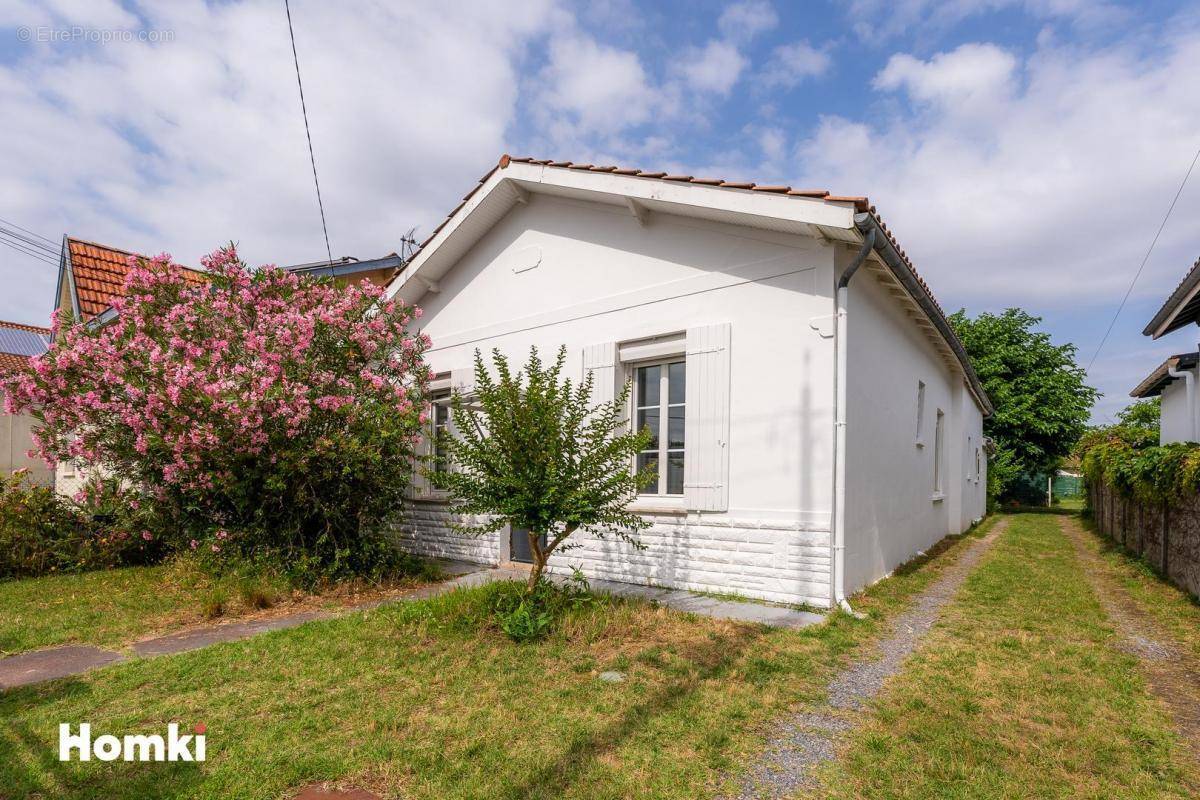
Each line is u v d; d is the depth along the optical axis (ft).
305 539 24.25
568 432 18.06
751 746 10.48
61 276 51.88
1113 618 19.24
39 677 13.93
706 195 21.01
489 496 18.06
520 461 17.54
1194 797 9.08
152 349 23.86
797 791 9.19
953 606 20.54
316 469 23.62
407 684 13.16
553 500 17.20
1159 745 10.64
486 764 9.78
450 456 24.79
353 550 24.00
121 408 23.44
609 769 9.66
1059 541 41.24
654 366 25.03
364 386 25.46
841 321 19.81
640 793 9.03
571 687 12.89
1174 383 47.57
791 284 20.81
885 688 13.10
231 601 20.66
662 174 22.13
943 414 42.42
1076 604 20.84
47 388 24.66
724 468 21.80
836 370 19.86
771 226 20.76
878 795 9.10
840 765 9.92
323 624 17.70
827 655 15.07
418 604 18.94
